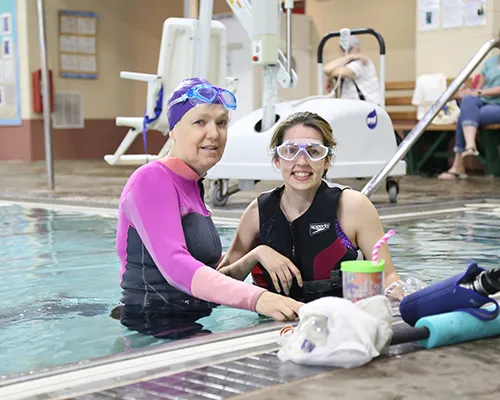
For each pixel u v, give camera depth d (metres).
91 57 13.05
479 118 8.10
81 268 3.08
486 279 1.79
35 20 12.39
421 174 8.90
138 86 13.71
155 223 2.35
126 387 1.52
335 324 1.62
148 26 13.73
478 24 8.86
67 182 7.74
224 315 2.24
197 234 2.49
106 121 13.33
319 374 1.57
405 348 1.74
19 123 12.59
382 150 5.61
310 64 11.41
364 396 1.42
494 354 1.69
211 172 5.38
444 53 9.18
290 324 2.02
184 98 2.42
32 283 2.78
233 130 5.41
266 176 5.18
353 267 1.82
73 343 1.95
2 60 12.64
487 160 8.44
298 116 2.51
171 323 2.15
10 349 1.90
